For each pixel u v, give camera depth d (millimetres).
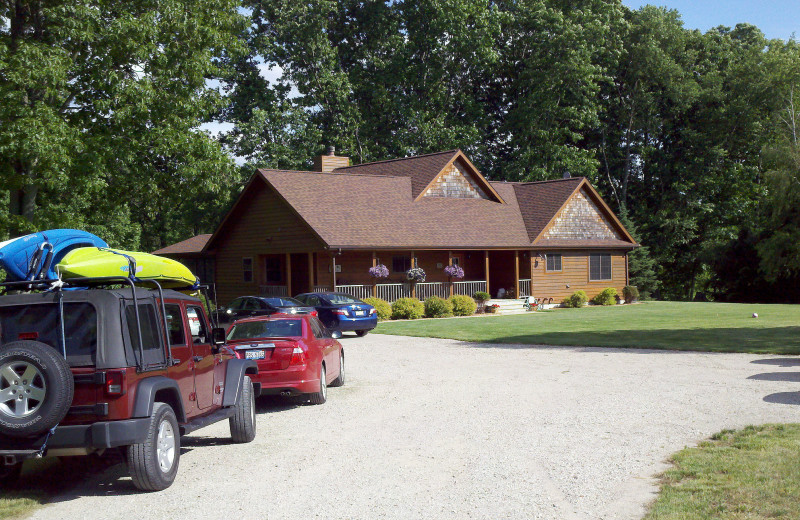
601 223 43375
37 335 7074
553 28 52531
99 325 7059
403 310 32562
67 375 6746
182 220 58500
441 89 55344
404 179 40219
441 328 26750
